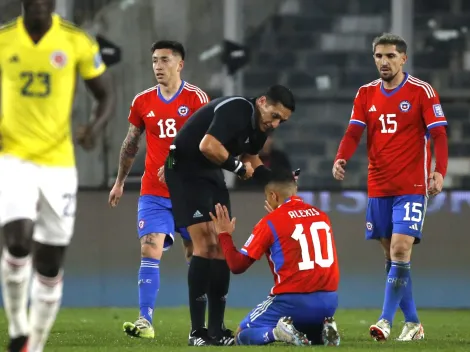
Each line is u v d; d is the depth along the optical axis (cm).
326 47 4381
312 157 4291
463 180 4303
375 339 2720
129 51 4216
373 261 4138
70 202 1931
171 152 2455
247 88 4331
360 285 4131
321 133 4309
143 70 4216
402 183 2797
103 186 4159
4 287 1848
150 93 2998
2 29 1914
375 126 2838
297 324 2334
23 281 1844
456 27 4328
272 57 4334
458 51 4328
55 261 1927
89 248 4144
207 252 2458
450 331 3136
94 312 3869
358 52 4366
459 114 4319
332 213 4147
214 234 2462
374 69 4359
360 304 4134
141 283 2886
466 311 4041
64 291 4134
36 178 1889
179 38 4278
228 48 4294
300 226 2325
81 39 1945
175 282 4138
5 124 1902
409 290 2820
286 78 4344
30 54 1897
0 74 1919
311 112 4328
